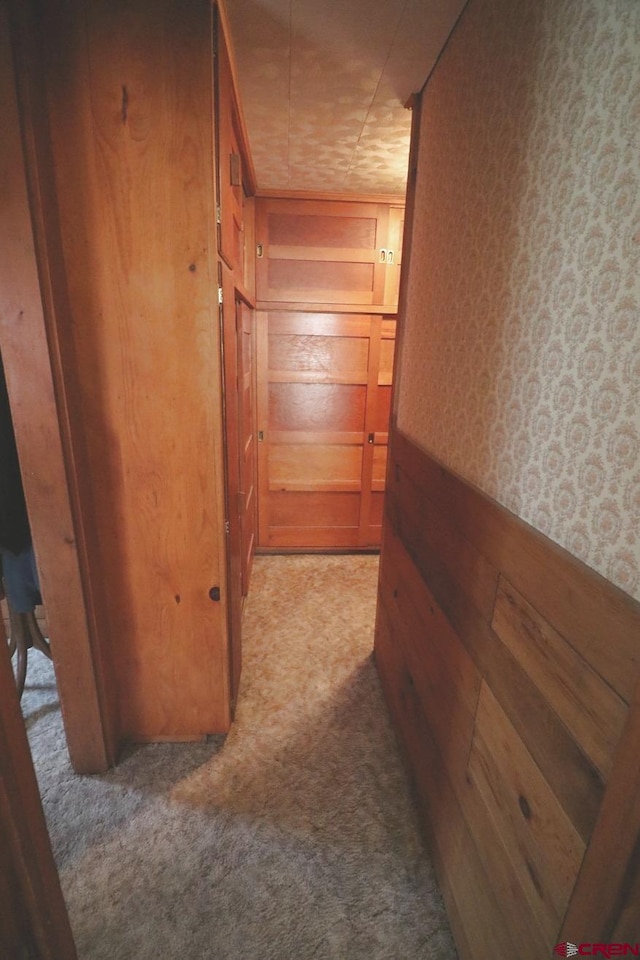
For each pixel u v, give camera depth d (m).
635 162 0.58
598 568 0.65
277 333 2.95
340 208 2.75
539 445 0.81
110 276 1.21
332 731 1.74
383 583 2.02
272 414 3.11
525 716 0.81
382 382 3.10
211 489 1.40
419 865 1.28
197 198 1.18
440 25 1.24
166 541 1.43
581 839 0.65
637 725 0.52
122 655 1.54
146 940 1.10
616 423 0.62
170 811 1.41
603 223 0.65
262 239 2.78
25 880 0.61
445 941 1.11
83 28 1.06
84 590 1.33
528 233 0.85
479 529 1.02
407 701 1.58
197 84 1.11
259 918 1.14
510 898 0.85
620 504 0.61
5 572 1.62
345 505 3.32
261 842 1.33
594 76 0.66
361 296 2.90
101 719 1.46
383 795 1.49
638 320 0.58
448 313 1.28
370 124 1.83
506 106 0.95
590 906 0.59
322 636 2.38
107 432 1.32
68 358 1.21
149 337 1.26
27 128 1.00
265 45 1.34
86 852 1.29
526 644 0.82
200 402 1.32
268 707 1.86
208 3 1.06
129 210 1.17
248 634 2.38
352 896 1.20
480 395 1.06
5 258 1.06
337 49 1.35
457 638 1.15
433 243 1.42
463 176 1.18
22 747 0.61
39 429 1.17
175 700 1.61
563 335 0.74
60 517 1.25
